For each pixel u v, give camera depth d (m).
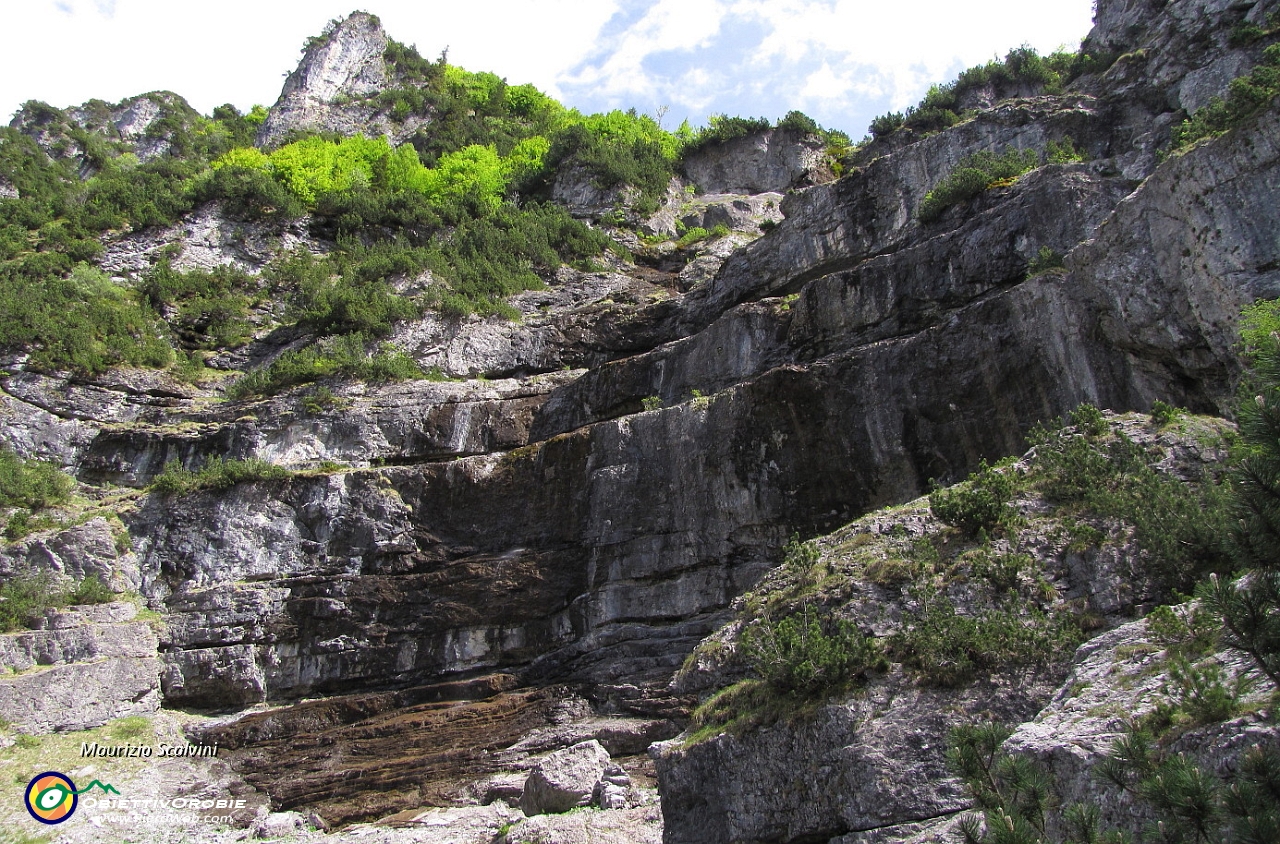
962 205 30.72
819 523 24.72
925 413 23.97
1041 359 22.56
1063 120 32.59
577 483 29.09
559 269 46.97
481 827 20.11
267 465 33.44
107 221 48.44
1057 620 13.20
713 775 14.09
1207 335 19.02
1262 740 8.34
